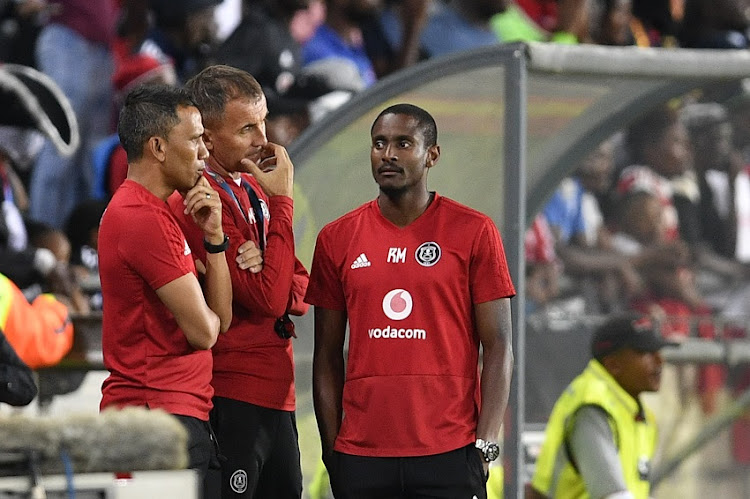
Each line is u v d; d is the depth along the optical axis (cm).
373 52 3288
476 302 1551
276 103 2780
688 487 2933
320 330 1600
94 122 2941
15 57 2916
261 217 1600
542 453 2239
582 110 2252
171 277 1448
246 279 1536
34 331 1786
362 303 1548
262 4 2997
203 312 1462
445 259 1536
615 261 3531
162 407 1462
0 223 2409
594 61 2019
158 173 1480
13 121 2553
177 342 1484
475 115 2014
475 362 1567
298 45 2975
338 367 1605
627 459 2214
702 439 2919
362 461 1540
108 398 1485
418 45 3278
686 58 2073
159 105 1468
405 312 1531
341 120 2025
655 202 3631
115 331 1483
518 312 1941
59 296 2350
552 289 3419
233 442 1572
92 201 2564
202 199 1470
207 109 1559
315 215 2044
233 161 1566
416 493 1530
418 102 2020
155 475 1158
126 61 2886
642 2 3731
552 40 3497
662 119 3703
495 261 1547
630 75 2052
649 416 2317
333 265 1580
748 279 3766
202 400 1502
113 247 1466
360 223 1573
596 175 3597
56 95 2584
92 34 2955
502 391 1529
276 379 1598
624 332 2225
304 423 2033
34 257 2341
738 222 3797
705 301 3716
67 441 1142
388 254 1545
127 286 1466
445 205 1565
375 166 1548
